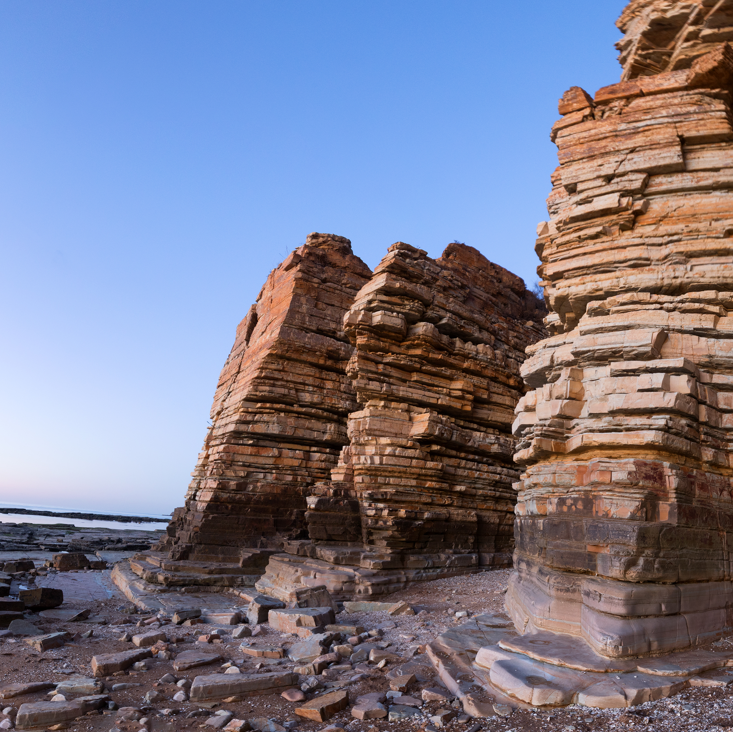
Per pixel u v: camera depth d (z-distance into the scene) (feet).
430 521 60.90
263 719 23.30
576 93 36.78
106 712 24.31
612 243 34.09
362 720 23.16
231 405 79.00
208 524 68.08
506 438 72.64
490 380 72.95
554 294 35.94
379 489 61.26
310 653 32.24
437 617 41.91
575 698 21.74
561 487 31.27
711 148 33.14
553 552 29.55
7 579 59.57
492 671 24.23
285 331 75.72
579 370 32.99
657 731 18.83
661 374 29.43
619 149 34.40
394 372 65.72
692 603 27.04
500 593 49.44
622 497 27.22
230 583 62.49
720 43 34.73
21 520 263.29
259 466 73.67
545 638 26.96
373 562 55.31
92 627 41.47
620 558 25.73
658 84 34.63
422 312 67.31
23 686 26.55
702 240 31.96
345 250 84.43
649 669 23.00
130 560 76.64
